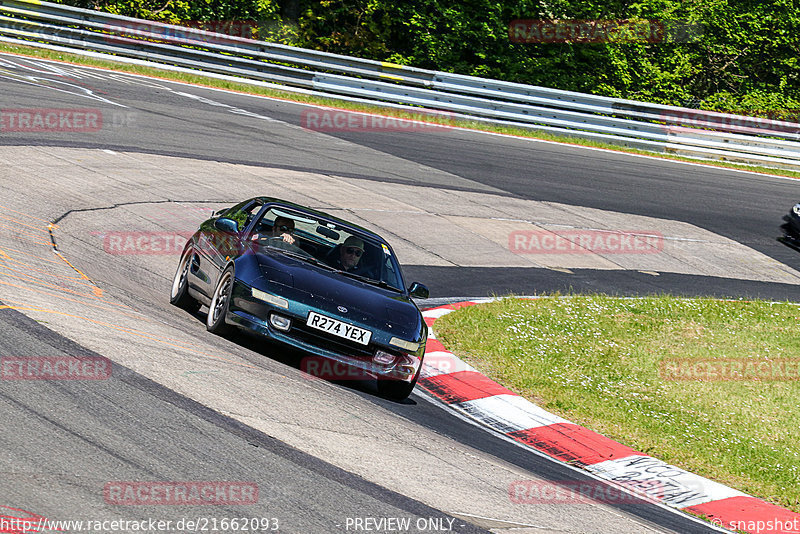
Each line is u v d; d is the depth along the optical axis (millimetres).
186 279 17031
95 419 9250
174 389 10859
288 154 35719
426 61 66125
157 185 27328
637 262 31828
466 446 12867
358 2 66062
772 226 38844
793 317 26828
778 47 71375
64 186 24453
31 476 7664
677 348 22328
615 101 49781
